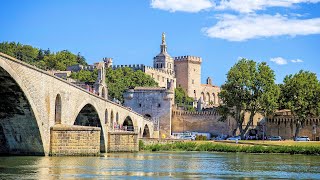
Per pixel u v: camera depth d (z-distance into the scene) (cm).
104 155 8931
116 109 12562
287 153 12169
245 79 16950
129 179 4681
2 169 5334
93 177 4753
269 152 12375
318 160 8931
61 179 4494
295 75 18000
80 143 7731
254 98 17025
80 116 10350
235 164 7362
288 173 5872
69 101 8444
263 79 16888
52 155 7494
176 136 19388
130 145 10619
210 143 13450
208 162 7712
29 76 6631
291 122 18638
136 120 15925
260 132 19825
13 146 7369
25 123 7012
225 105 17812
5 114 6919
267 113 17300
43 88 7175
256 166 7012
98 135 8000
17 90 6400
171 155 9931
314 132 18150
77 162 6550
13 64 6100
